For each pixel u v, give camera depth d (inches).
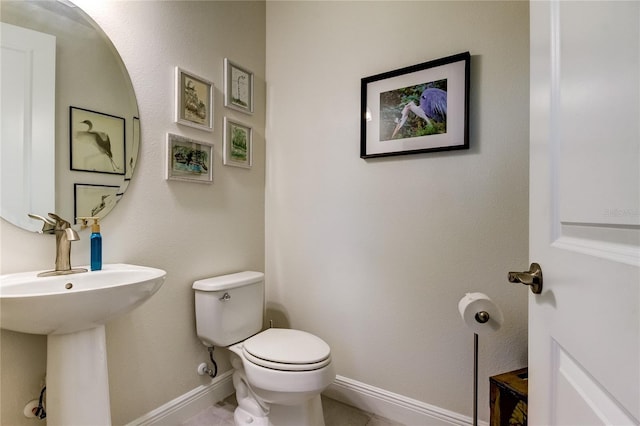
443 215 60.1
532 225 29.0
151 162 57.8
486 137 56.2
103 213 51.2
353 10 70.5
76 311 37.2
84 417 41.1
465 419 57.6
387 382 65.6
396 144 64.2
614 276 17.3
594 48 19.6
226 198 72.2
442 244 60.2
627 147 16.5
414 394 62.7
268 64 81.9
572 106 22.3
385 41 66.4
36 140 44.7
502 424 46.7
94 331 42.4
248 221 77.7
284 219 79.8
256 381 51.8
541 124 27.3
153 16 58.4
